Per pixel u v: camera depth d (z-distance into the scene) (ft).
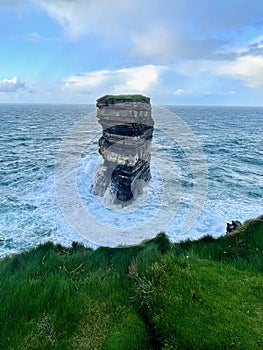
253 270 12.98
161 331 9.64
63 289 11.90
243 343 8.52
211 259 14.44
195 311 9.92
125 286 12.55
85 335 9.95
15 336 9.81
